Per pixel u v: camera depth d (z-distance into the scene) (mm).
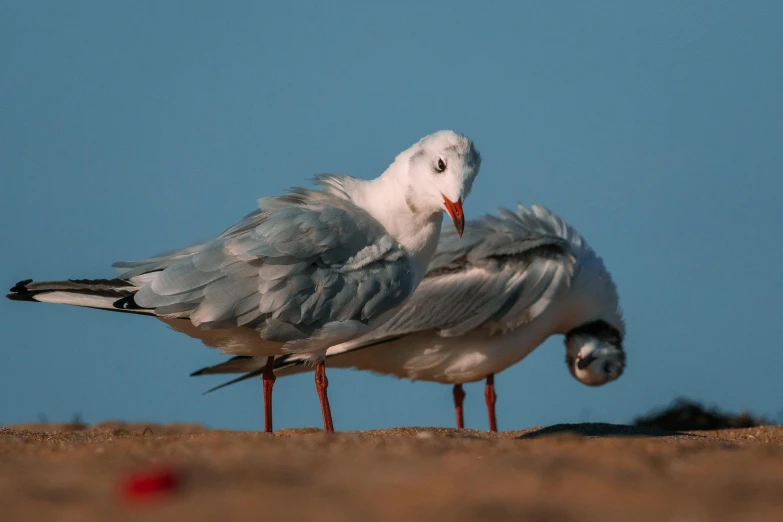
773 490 7125
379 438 10469
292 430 13711
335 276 12961
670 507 6578
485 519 6176
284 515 6277
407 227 13711
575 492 6984
